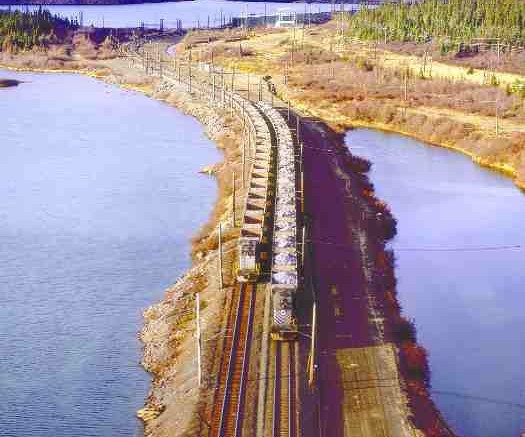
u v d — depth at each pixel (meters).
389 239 66.12
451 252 63.50
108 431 37.75
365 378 40.00
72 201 75.06
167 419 37.28
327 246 58.72
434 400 41.31
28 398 40.91
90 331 48.34
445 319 51.28
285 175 68.81
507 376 44.22
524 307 53.50
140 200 75.38
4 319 50.06
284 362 40.59
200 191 78.44
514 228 69.62
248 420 35.59
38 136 104.31
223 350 41.91
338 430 35.38
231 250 56.09
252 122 96.12
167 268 58.34
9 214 71.06
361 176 84.69
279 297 44.03
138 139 103.25
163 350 44.69
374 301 49.88
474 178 87.62
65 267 58.69
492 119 110.00
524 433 38.59
